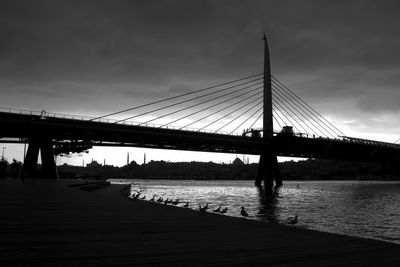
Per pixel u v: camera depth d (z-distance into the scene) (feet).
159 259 28.48
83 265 25.95
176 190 384.27
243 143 359.25
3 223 45.14
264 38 408.46
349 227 109.81
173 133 311.06
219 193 322.34
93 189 183.32
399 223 120.47
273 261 28.96
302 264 28.22
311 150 399.03
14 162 398.01
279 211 157.99
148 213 60.59
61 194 104.12
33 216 52.49
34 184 167.84
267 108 391.86
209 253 31.07
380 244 36.96
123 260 27.78
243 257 30.04
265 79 397.80
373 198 277.64
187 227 45.57
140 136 298.35
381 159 521.65
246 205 189.78
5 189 123.03
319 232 43.70
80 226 43.98
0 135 270.67
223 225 47.96
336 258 30.58
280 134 374.84
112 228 43.04
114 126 279.69
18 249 30.45
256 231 43.70
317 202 224.94
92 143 319.68
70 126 258.16
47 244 32.73
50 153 276.62
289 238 39.50
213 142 336.08
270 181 407.03
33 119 248.73
